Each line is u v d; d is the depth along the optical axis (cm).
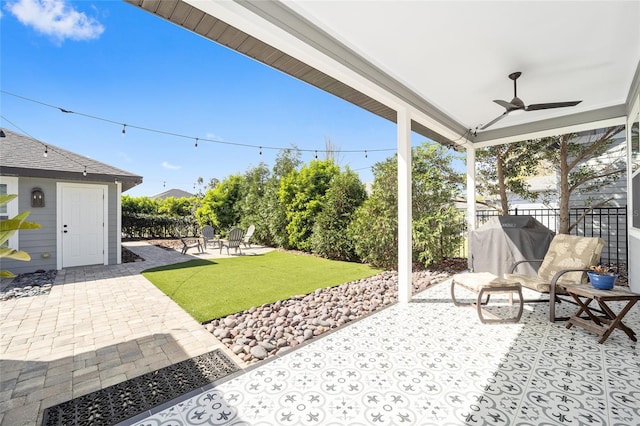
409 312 370
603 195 737
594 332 292
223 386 212
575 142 754
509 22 279
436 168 736
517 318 335
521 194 823
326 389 209
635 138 412
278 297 434
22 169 596
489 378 222
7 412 185
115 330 315
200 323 335
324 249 808
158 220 1456
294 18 267
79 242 702
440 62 350
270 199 1053
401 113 412
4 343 284
